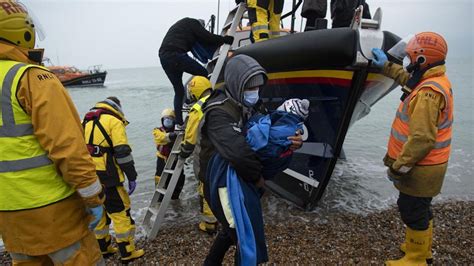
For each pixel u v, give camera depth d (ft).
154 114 51.96
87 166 5.81
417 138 7.93
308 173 14.64
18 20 5.57
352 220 14.32
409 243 9.34
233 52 14.96
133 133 37.17
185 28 13.82
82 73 138.00
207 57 14.80
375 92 13.48
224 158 6.41
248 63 6.52
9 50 5.56
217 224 13.34
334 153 13.43
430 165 8.43
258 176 6.39
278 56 12.64
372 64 10.80
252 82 6.56
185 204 17.03
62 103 5.63
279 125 6.61
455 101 55.52
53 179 5.85
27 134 5.60
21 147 5.57
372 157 25.90
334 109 12.80
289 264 10.32
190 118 11.55
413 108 8.34
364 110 14.82
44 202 5.75
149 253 11.69
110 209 10.68
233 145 6.20
